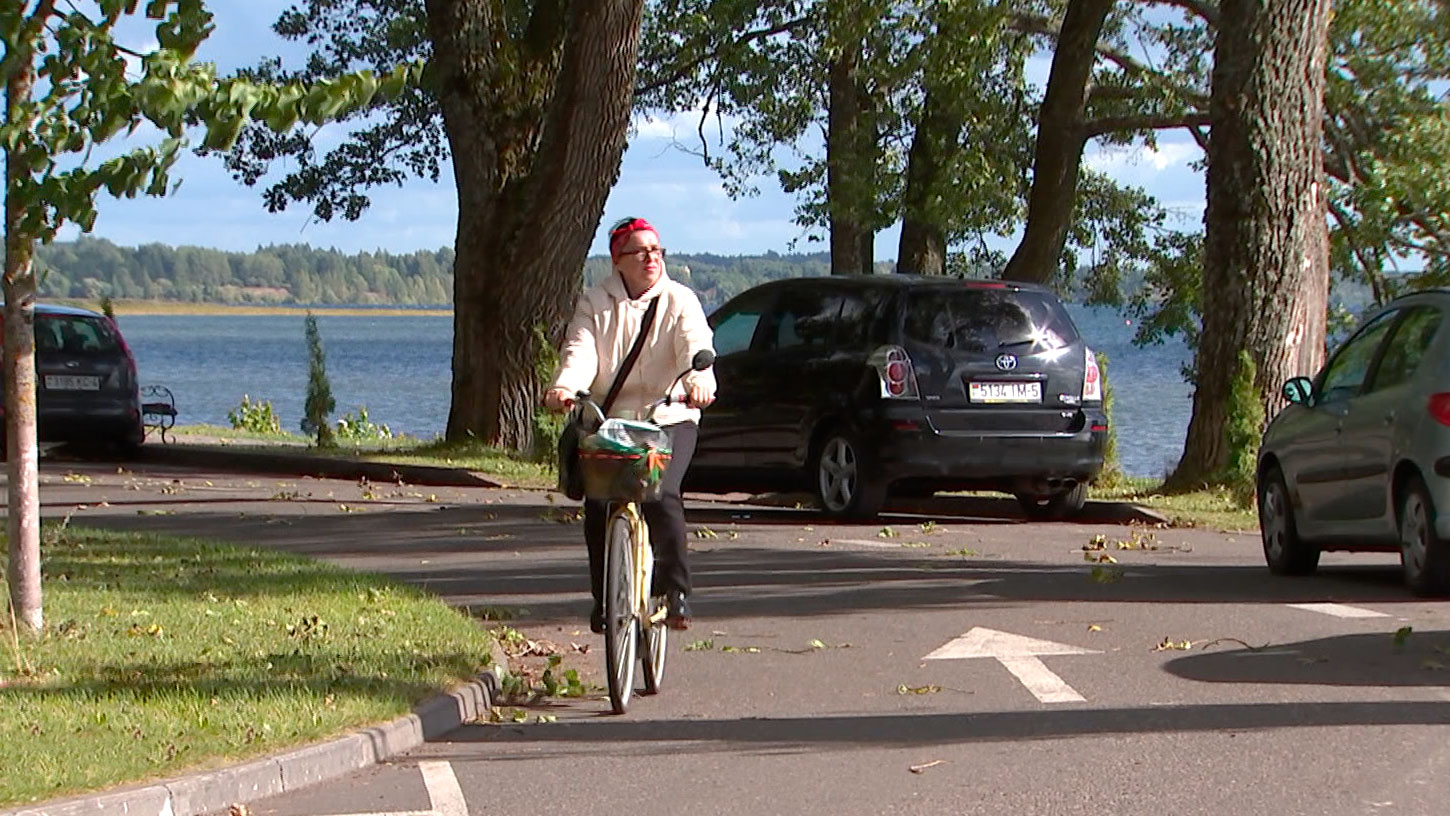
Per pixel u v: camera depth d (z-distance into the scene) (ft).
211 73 65.62
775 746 60.34
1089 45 221.66
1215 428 154.92
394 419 510.58
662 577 68.33
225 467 200.64
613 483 63.93
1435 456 88.02
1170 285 288.71
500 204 194.70
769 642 81.00
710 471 144.25
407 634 78.13
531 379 193.88
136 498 153.28
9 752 54.19
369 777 56.90
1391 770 54.95
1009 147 250.57
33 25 66.23
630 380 67.46
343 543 119.85
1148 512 138.00
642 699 69.05
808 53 256.93
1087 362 134.92
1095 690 68.59
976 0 226.17
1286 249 153.17
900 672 73.31
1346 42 232.12
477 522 133.59
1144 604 90.33
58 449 218.38
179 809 51.01
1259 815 50.37
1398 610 86.69
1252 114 152.66
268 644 75.25
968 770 56.34
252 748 55.98
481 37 194.70
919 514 149.89
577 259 194.39
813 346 136.67
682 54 267.80
